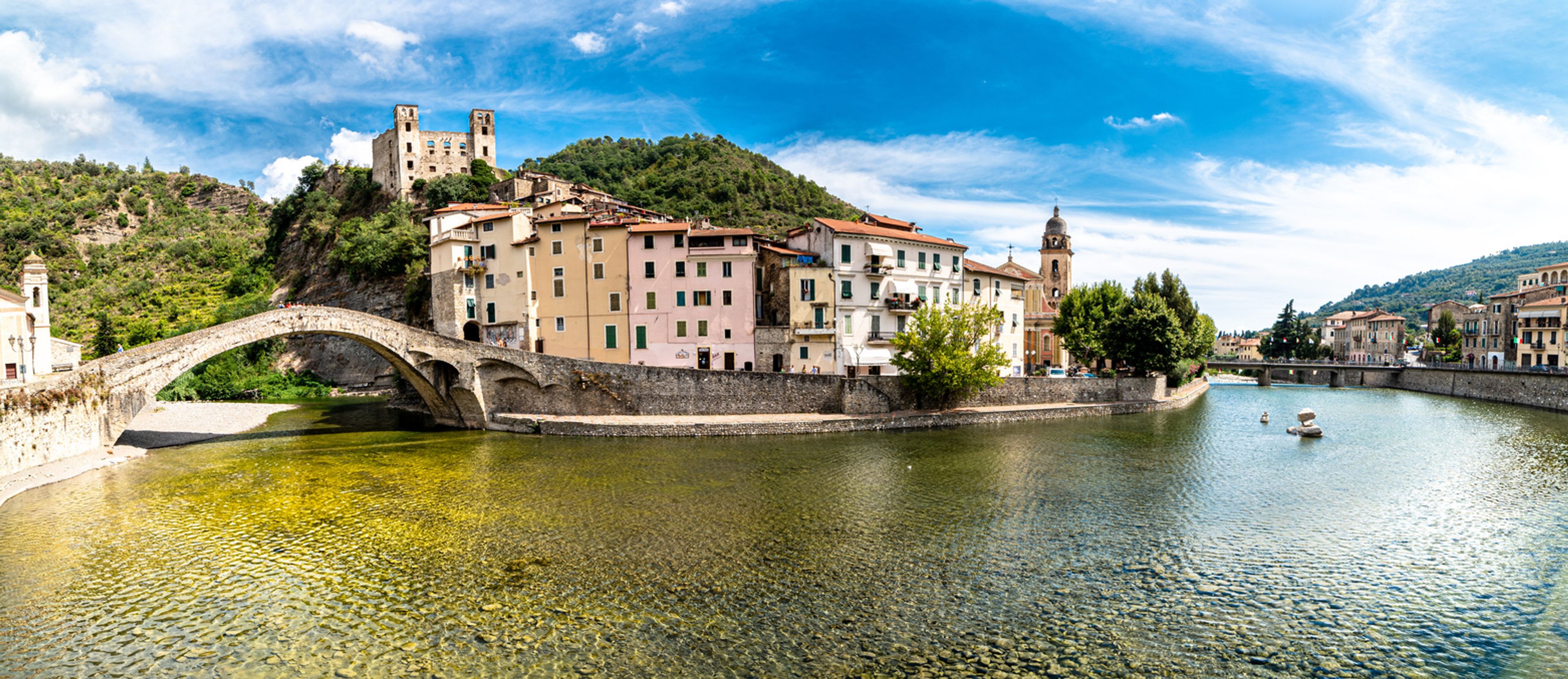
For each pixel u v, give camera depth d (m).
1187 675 18.52
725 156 168.75
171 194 195.38
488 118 142.88
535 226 70.31
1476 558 27.30
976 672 18.52
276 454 47.25
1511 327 121.12
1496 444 53.31
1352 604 23.02
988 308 66.50
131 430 57.94
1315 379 142.00
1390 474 42.06
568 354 69.38
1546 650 20.03
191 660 18.84
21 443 38.16
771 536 29.30
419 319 92.00
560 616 21.41
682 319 67.38
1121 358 81.19
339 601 22.53
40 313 62.88
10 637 20.03
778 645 19.78
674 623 21.03
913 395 64.00
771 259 71.06
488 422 58.84
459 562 25.92
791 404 60.19
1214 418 68.88
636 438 53.62
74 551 27.05
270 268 137.88
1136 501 35.28
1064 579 24.83
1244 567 26.23
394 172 134.50
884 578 24.73
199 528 30.02
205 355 48.03
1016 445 51.19
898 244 71.81
